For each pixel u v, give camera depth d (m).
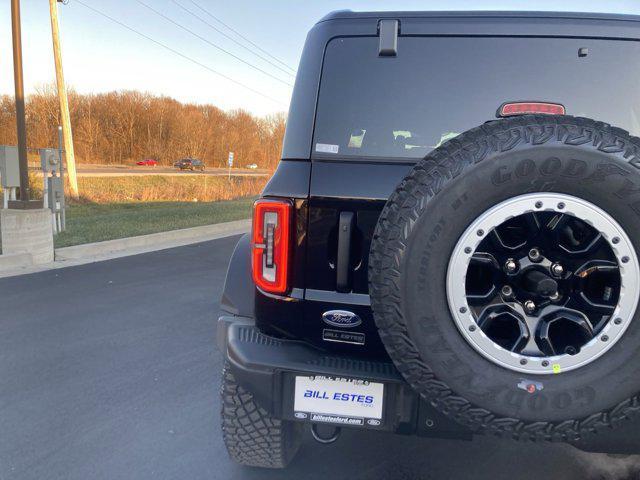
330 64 2.27
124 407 3.51
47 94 68.25
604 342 1.72
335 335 2.15
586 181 1.65
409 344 1.76
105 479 2.71
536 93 2.20
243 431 2.49
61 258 8.90
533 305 1.83
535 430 1.77
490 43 2.20
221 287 6.95
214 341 4.82
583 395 1.72
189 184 33.84
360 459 2.92
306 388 2.08
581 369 1.73
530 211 1.70
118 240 10.10
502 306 1.82
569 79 2.19
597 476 2.76
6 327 5.14
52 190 10.98
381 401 2.04
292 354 2.12
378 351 2.12
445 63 2.22
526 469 2.83
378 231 1.77
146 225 12.80
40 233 8.38
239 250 2.66
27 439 3.10
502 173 1.67
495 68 2.21
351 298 2.11
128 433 3.18
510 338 1.93
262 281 2.17
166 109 78.75
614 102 2.18
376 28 2.25
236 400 2.44
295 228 2.14
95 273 7.73
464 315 1.73
